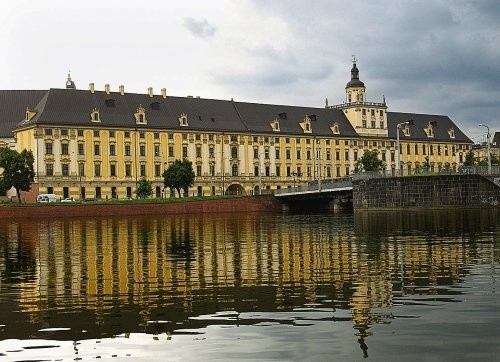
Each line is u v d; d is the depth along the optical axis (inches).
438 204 5068.9
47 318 994.7
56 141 7007.9
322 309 1022.4
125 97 7765.8
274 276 1393.9
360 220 3914.9
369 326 901.8
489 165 5413.4
